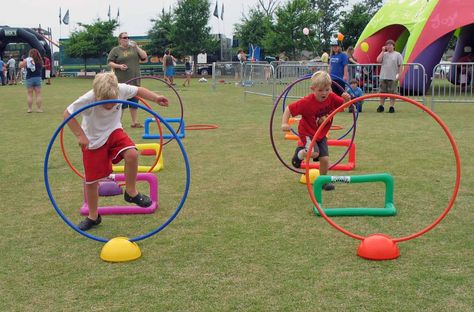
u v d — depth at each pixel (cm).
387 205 467
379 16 2097
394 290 311
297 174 622
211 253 378
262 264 355
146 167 652
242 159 717
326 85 516
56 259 373
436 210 471
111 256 365
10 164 702
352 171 634
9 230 437
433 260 357
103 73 415
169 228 436
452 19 1747
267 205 496
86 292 318
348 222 442
